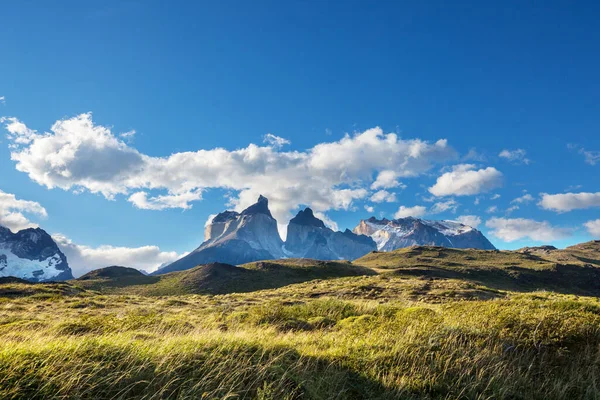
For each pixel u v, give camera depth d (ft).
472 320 37.47
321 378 24.49
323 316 55.98
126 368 23.30
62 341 27.22
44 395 19.83
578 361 29.53
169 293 386.93
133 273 596.29
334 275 466.70
